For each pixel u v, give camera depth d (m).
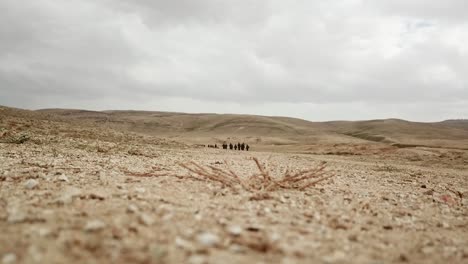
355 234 5.46
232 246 4.12
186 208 6.20
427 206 9.18
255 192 8.49
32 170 10.12
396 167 27.03
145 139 42.62
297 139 148.38
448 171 26.66
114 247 3.89
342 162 30.34
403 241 5.42
